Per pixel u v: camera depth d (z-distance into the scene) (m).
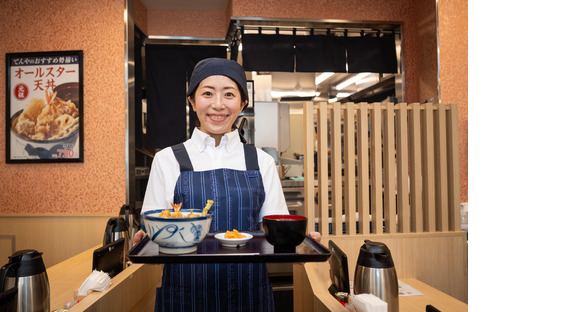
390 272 1.41
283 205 1.71
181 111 4.85
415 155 2.40
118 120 3.44
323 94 5.38
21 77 3.46
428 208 2.39
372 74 5.11
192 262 1.05
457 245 2.37
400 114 2.38
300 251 1.15
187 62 4.94
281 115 4.78
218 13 5.09
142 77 4.90
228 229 1.51
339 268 1.46
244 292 1.48
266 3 4.35
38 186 3.46
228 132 1.64
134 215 2.78
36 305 1.29
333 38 4.53
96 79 3.45
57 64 3.44
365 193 2.35
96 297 1.21
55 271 2.21
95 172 3.44
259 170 1.65
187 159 1.58
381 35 4.59
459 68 3.55
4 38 3.48
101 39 3.46
